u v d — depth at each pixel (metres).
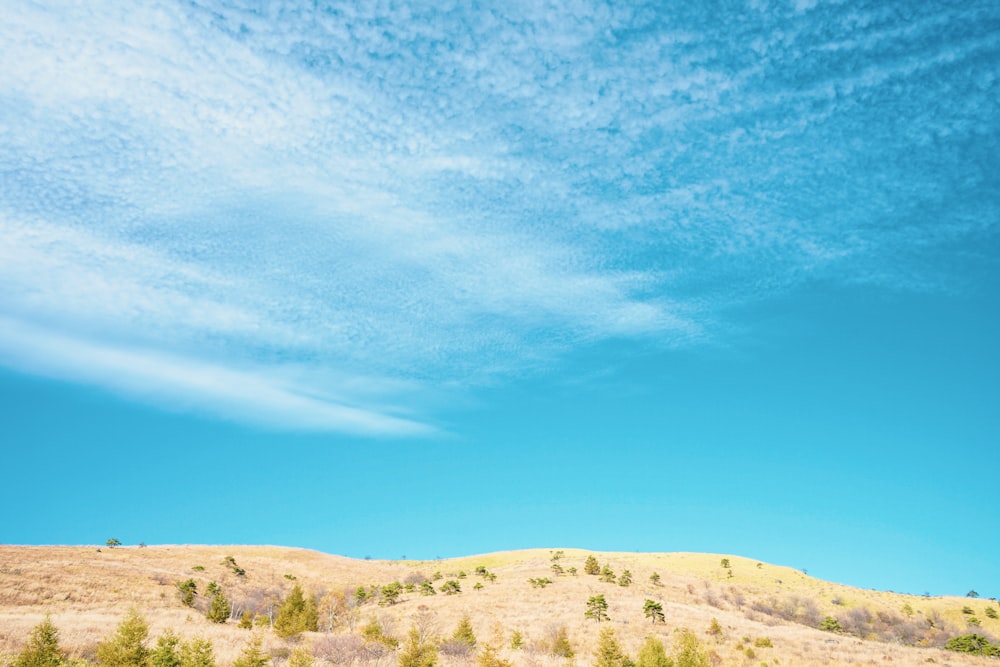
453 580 100.00
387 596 85.25
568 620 66.38
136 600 66.94
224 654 35.53
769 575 143.88
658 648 37.06
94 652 34.00
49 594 61.62
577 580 102.88
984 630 103.44
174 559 102.81
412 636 34.94
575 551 162.88
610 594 89.56
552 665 41.34
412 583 106.31
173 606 68.81
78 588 66.38
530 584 97.62
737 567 151.38
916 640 96.75
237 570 101.88
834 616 105.50
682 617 72.06
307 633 50.72
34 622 45.00
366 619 65.75
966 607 114.31
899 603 119.94
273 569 114.19
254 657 31.83
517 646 49.88
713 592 113.00
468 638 46.91
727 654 50.34
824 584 138.75
